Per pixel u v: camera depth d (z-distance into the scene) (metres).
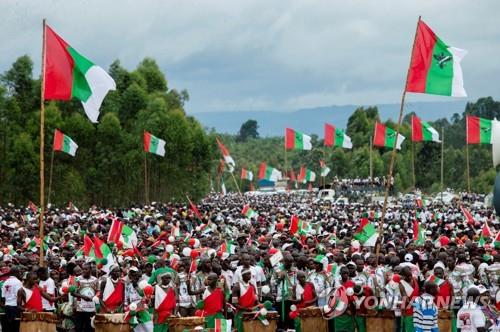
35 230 51.25
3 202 107.06
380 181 151.88
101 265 31.91
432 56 35.50
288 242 40.06
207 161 131.75
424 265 33.53
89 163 118.12
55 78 33.12
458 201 111.06
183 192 126.31
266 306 27.92
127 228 40.78
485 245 41.28
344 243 40.78
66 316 29.67
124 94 128.88
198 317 26.94
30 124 112.00
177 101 139.88
